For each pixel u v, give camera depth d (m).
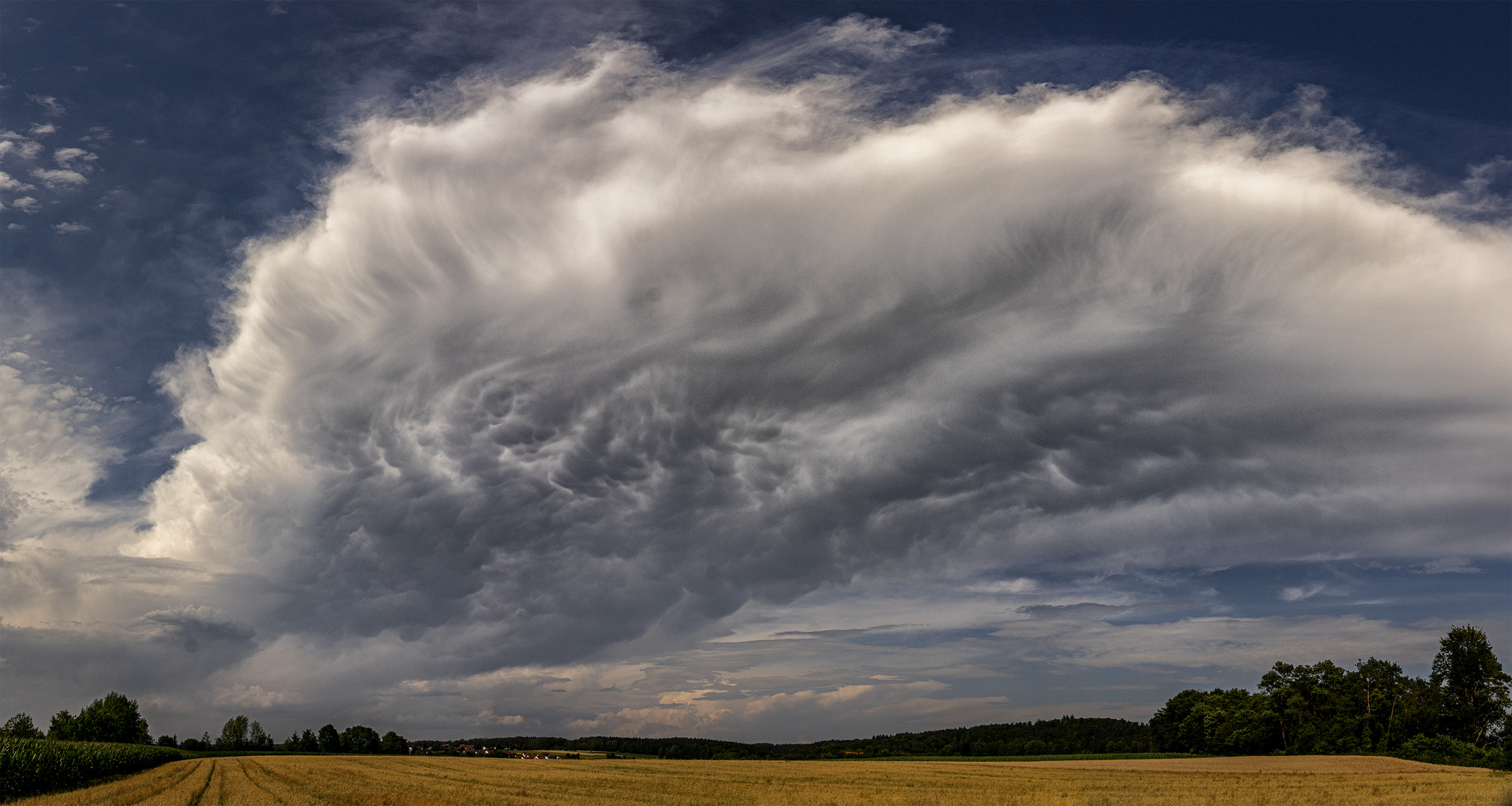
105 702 130.38
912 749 155.12
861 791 47.88
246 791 45.66
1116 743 150.62
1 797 42.06
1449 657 94.50
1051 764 87.31
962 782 57.03
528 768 80.19
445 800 40.69
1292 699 103.81
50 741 48.78
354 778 61.69
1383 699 98.12
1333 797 41.66
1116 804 39.06
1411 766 75.75
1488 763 74.50
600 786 52.72
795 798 43.00
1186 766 81.00
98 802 37.12
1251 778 60.47
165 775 62.78
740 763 96.38
